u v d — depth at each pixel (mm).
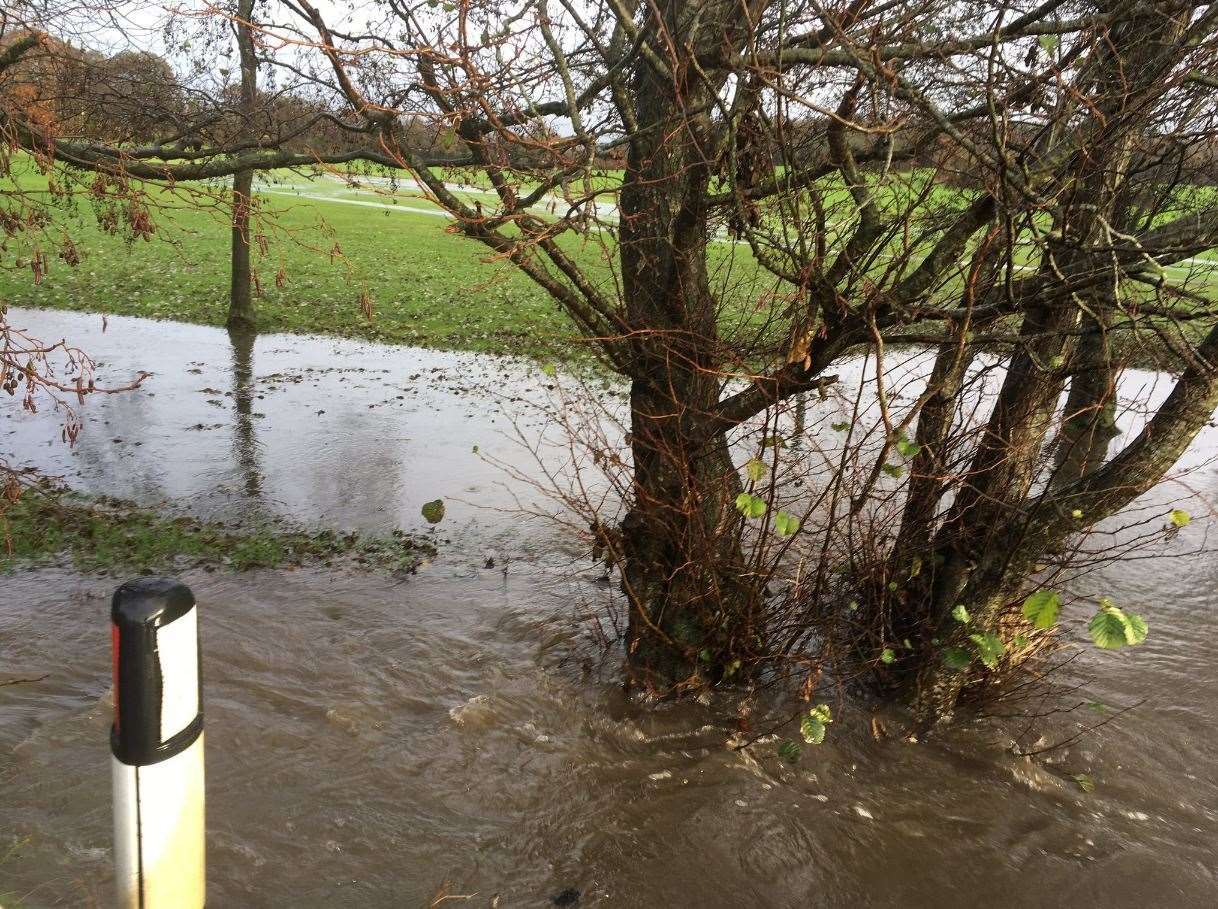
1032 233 3254
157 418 10164
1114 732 4797
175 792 1903
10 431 9391
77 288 17391
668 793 4152
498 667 5152
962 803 4176
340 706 4660
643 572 4773
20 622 5371
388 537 7180
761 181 3643
